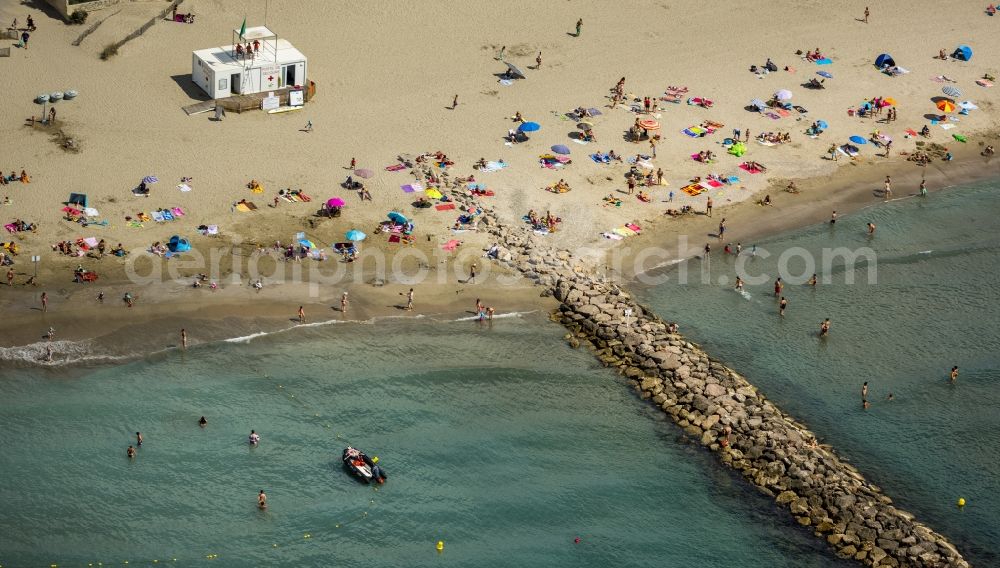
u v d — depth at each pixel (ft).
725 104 447.42
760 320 343.26
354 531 263.49
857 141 433.48
